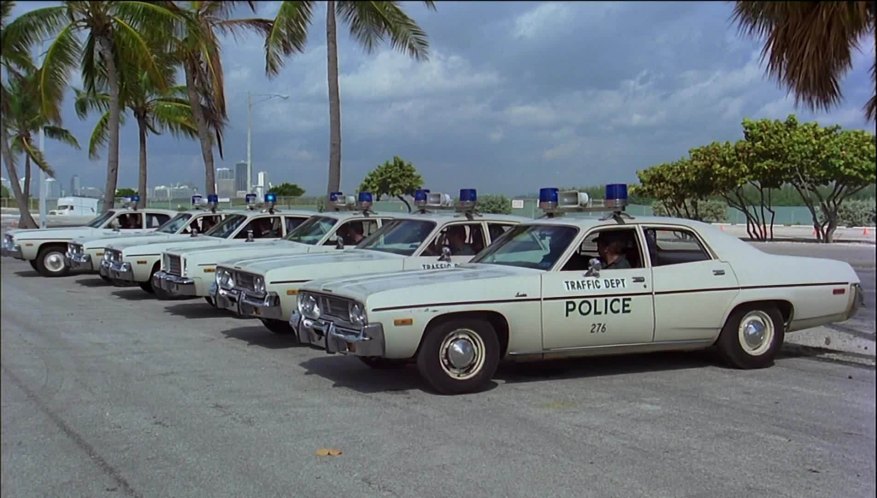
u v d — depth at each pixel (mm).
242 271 9156
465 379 6574
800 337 9414
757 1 7461
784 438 5391
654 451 5102
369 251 9672
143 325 10812
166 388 6918
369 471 4742
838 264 8070
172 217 17609
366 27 17375
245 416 5977
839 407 6227
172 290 11422
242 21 20016
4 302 13422
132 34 19844
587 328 6887
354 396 6582
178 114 23297
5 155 26969
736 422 5785
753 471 4746
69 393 6742
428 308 6395
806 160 11648
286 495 4383
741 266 7543
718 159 13742
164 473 4750
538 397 6523
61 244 18172
